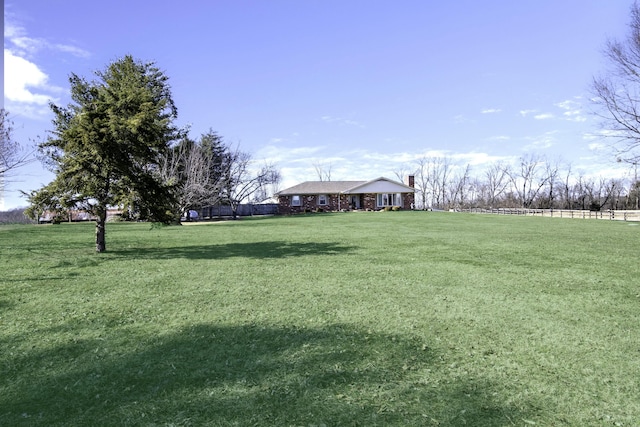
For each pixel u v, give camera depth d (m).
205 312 5.53
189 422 2.83
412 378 3.51
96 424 2.83
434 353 4.08
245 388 3.32
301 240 15.27
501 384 3.41
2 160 20.86
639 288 6.93
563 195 63.91
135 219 13.19
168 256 10.95
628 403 3.11
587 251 11.55
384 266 9.17
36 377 3.57
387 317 5.28
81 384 3.43
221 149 45.38
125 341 4.45
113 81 13.77
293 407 3.02
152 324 5.03
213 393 3.24
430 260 10.01
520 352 4.12
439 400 3.14
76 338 4.55
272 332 4.70
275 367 3.73
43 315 5.44
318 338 4.49
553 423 2.83
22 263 9.73
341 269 8.81
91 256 10.96
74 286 7.19
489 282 7.42
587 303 5.97
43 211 12.08
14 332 4.76
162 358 3.96
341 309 5.66
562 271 8.46
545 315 5.38
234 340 4.45
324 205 52.91
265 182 52.25
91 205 12.12
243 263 9.67
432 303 5.98
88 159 11.84
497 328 4.86
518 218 31.78
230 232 19.45
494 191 70.50
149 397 3.19
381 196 52.94
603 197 60.50
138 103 12.78
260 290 6.84
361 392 3.25
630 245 13.05
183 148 30.70
